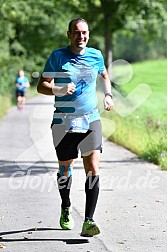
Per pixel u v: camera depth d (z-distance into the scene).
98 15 64.06
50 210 17.45
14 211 17.33
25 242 14.20
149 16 62.69
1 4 51.88
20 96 66.06
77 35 14.45
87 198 14.34
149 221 16.03
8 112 62.75
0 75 82.81
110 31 63.25
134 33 71.19
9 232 15.09
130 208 17.58
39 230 15.23
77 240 14.30
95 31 65.88
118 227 15.45
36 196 19.45
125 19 62.94
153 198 18.94
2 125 46.66
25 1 62.28
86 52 14.62
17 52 98.00
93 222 14.25
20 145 33.34
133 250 13.49
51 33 98.81
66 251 13.45
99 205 17.97
